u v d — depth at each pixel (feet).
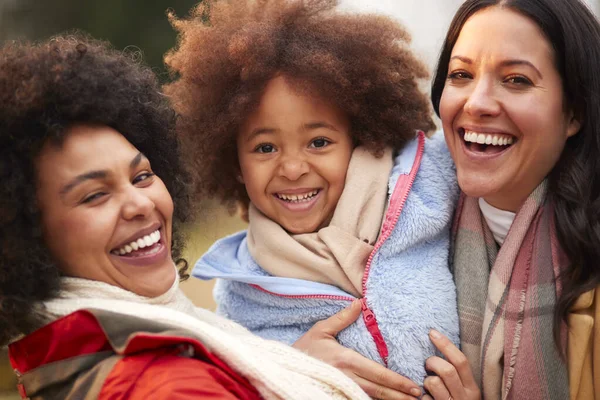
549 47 5.93
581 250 5.94
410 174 6.59
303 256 6.48
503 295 6.17
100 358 4.84
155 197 5.49
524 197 6.28
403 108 6.93
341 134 6.68
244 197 7.53
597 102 6.03
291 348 5.73
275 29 6.53
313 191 6.72
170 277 5.60
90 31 27.89
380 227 6.53
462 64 6.14
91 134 5.26
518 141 6.01
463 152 6.22
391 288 6.27
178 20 7.27
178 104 7.04
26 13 27.81
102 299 5.16
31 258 5.09
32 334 4.96
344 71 6.51
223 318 6.22
